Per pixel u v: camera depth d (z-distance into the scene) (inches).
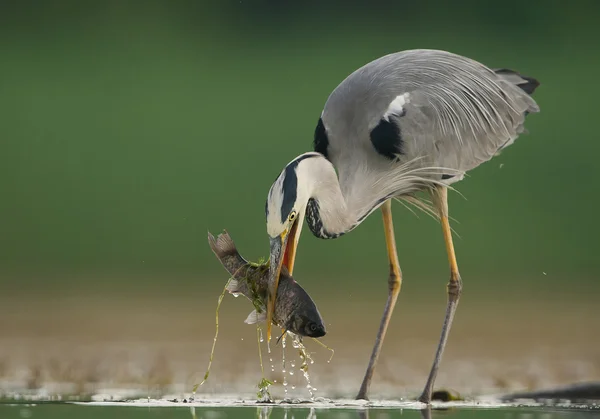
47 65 1090.1
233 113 995.9
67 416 335.6
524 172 865.5
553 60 1096.8
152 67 1097.4
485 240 751.1
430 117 423.5
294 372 462.9
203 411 350.6
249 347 518.6
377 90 419.8
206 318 585.3
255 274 356.2
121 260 719.1
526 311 606.9
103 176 860.0
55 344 517.0
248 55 1131.9
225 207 812.6
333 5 1215.6
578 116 967.0
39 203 804.0
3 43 1133.7
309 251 732.0
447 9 1200.2
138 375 443.8
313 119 985.5
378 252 733.3
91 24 1175.0
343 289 655.1
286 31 1181.1
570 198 822.5
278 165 896.3
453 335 551.8
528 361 489.7
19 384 423.8
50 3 1208.2
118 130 951.6
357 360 493.0
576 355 503.5
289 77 1077.8
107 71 1087.6
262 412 350.0
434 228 765.3
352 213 399.2
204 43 1154.0
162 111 997.2
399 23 1178.6
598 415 345.1
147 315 589.6
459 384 439.5
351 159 413.4
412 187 422.6
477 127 439.8
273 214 363.6
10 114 973.2
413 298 639.1
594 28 1154.7
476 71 449.7
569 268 708.7
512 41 1136.2
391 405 377.1
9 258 711.7
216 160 902.4
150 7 1219.9
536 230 768.3
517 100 461.4
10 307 603.2
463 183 819.4
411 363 486.9
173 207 807.1
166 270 703.1
